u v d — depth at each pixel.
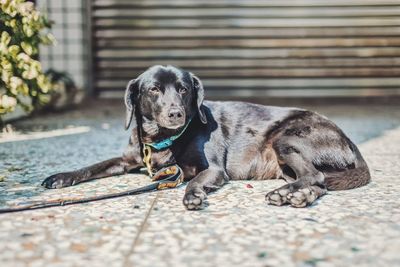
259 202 1.25
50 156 1.76
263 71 3.37
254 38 3.34
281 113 1.51
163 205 1.22
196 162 1.41
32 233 1.04
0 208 1.18
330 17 3.30
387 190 1.35
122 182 1.43
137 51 3.36
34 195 1.29
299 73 3.37
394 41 3.31
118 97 3.39
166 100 1.38
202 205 1.20
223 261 0.92
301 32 3.32
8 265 0.90
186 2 3.31
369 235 1.03
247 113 1.52
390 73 3.34
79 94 3.29
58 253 0.95
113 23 3.32
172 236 1.03
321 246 0.98
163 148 1.43
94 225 1.08
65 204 1.21
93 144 1.98
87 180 1.44
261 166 1.48
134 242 1.00
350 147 1.44
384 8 3.27
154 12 3.32
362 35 3.31
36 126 2.39
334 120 2.63
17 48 1.66
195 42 3.35
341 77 3.37
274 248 0.98
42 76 1.80
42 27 1.87
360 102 3.32
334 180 1.35
